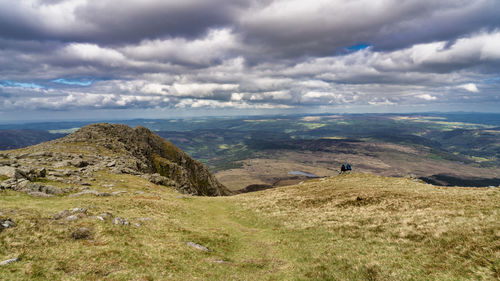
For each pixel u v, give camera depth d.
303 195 57.09
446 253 21.73
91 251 21.39
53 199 37.25
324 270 23.14
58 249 20.69
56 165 65.06
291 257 27.36
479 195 36.53
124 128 185.50
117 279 17.94
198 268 22.39
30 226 23.09
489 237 22.03
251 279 21.70
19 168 45.22
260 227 40.78
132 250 23.23
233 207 55.75
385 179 68.50
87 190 45.78
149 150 188.75
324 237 31.86
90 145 112.75
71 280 16.84
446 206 33.47
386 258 23.36
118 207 37.44
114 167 81.25
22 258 18.33
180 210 45.44
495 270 17.89
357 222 34.62
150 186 68.75
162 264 21.72
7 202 30.34
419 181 67.81
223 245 30.56
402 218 32.25
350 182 68.50
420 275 19.66
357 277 21.19
